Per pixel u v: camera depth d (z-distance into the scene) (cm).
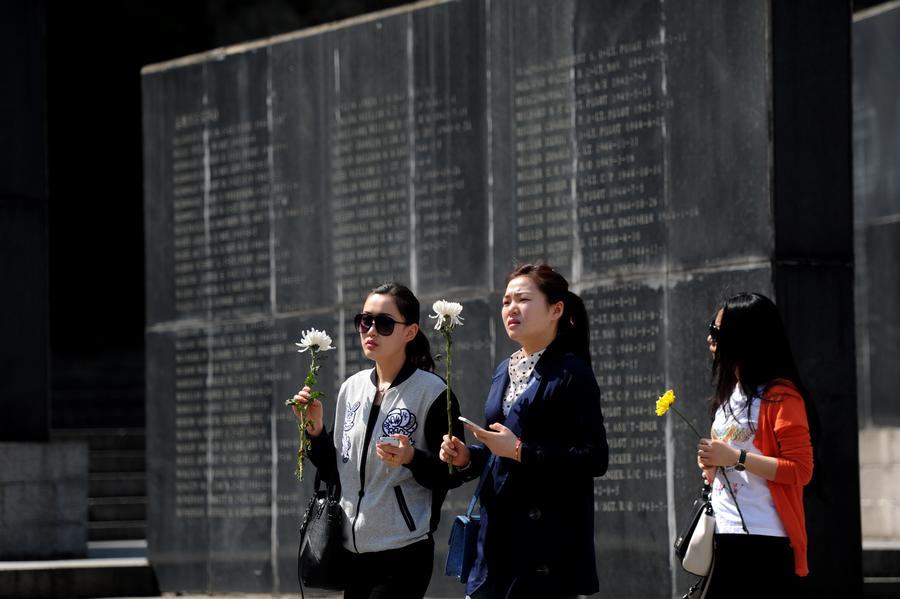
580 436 1673
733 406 1733
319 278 3316
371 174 3228
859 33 4228
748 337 1730
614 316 2750
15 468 3741
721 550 1711
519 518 1680
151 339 3641
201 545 3497
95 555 3928
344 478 1858
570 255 2838
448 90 3089
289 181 3388
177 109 3622
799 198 2533
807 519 2488
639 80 2736
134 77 7738
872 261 4169
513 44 2962
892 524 3769
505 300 1753
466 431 2984
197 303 3562
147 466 3612
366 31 3253
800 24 2553
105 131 7694
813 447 1753
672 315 2658
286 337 3372
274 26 7594
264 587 3362
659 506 2658
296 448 3328
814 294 2533
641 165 2725
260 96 3456
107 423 5741
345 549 1834
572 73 2847
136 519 4672
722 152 2592
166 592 3547
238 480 3441
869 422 4166
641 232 2720
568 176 2850
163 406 3603
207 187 3556
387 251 3191
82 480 3819
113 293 7581
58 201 7581
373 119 3231
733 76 2580
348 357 3247
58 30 7606
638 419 2703
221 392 3497
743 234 2553
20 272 3875
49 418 3900
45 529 3759
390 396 1845
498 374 1770
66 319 7469
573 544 1670
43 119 3928
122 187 7681
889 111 4128
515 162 2947
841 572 2512
